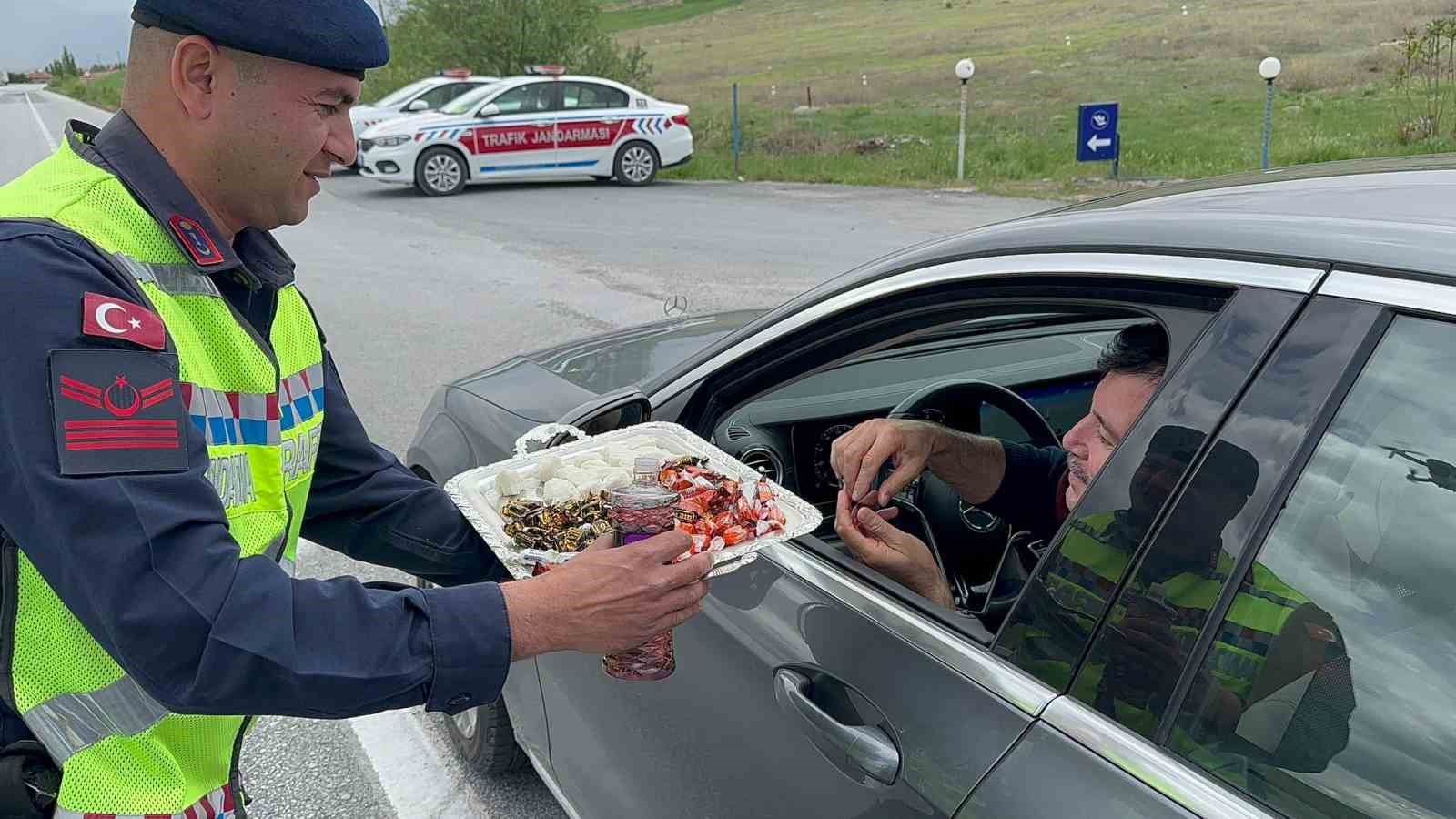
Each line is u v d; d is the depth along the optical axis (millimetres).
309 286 8719
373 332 7215
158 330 1089
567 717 2176
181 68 1154
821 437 2479
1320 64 22438
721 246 9883
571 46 22672
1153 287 1300
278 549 1321
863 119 21781
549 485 1576
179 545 1053
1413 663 1010
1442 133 13352
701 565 1293
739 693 1667
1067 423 2779
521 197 14289
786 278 8320
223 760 1320
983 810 1229
